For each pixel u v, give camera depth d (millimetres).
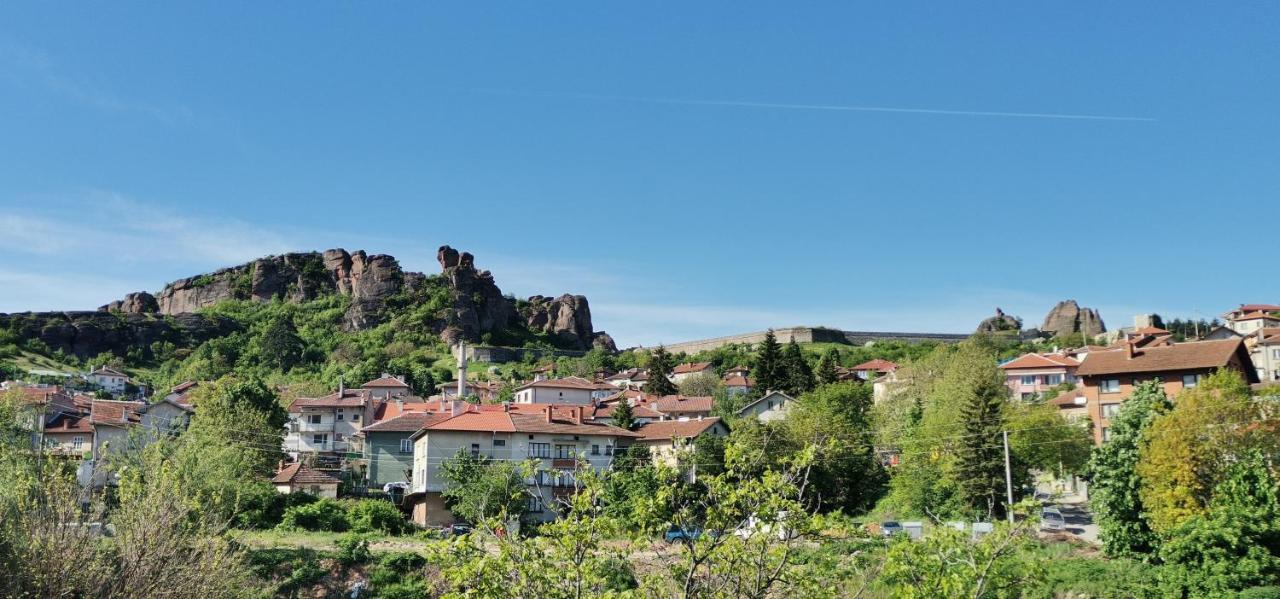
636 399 126188
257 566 49781
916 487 67750
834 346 190000
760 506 21016
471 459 75000
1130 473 50250
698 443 78250
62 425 93375
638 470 62469
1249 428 50219
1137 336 129625
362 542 59406
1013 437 66875
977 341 151875
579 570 21031
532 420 83375
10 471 35062
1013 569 25859
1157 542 48031
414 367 172250
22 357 182875
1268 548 41469
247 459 70625
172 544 29797
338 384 155875
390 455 89875
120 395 159000
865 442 83500
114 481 50688
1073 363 115750
